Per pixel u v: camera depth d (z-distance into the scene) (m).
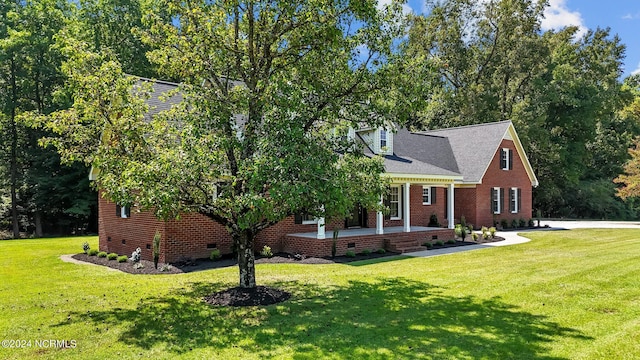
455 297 9.91
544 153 40.28
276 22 9.52
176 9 9.61
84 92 9.00
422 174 19.97
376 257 16.58
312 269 13.81
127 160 8.70
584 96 42.50
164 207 8.17
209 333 7.47
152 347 6.82
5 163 32.56
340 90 10.08
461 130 33.06
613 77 44.69
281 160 7.77
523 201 32.31
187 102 9.58
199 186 8.89
